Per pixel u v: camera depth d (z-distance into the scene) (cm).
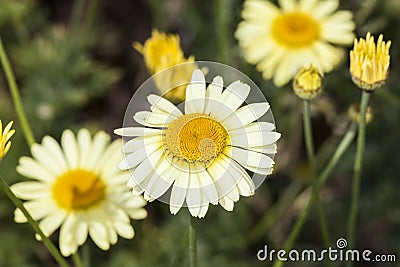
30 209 31
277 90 41
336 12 40
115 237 30
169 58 32
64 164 32
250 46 38
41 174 32
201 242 40
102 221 31
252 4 38
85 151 32
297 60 37
